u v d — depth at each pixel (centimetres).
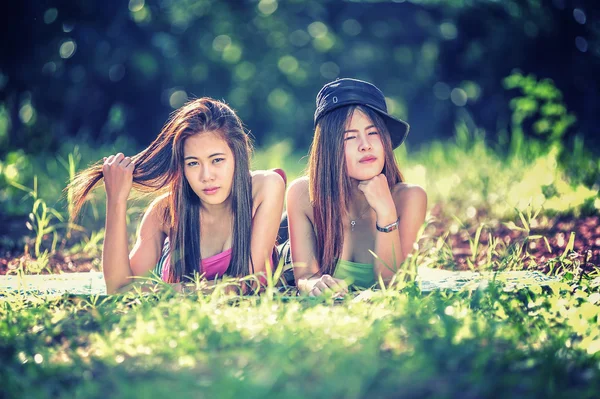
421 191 621
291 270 670
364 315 453
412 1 2286
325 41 2458
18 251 867
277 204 599
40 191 1156
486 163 1264
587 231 801
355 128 597
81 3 1722
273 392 339
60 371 392
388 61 2392
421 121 2314
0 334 460
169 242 612
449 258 730
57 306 548
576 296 506
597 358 404
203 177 568
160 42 1986
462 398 343
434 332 414
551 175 997
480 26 1847
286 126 2517
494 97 1825
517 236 834
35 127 1725
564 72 1560
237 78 2450
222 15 2327
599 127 1526
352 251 632
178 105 2188
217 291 486
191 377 361
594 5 1503
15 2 1634
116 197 583
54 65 1727
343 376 350
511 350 394
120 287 583
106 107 1838
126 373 379
